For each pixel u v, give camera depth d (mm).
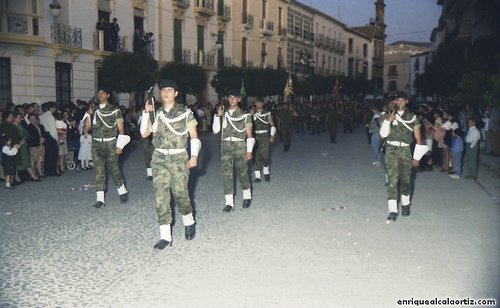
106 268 5512
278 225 7422
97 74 23672
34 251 6133
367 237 6750
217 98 36469
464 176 12703
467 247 6305
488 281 5117
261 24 43312
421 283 5059
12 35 18156
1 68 18406
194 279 5164
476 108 19203
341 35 69062
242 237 6750
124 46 25609
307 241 6543
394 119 7863
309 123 32156
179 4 30797
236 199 9539
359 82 60625
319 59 60438
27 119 12812
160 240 6324
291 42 50375
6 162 10609
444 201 9367
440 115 13930
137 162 15500
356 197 9727
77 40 21922
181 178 6453
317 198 9617
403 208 8094
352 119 33406
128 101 25688
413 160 8031
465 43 30250
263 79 32781
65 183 11461
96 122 8711
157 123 6461
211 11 34625
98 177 8742
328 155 17859
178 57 31156
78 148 14172
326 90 50625
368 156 17562
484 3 27984
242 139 8594
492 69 21531
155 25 29047
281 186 11070
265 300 4625
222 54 37406
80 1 22250
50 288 4926
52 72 20516
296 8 51562
